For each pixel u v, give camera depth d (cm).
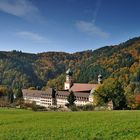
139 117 5169
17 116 6619
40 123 5134
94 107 11244
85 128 4109
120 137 3366
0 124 5375
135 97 12950
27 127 4672
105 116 5662
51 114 6794
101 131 3775
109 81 13200
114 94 12525
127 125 4128
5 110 8769
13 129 4531
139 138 3222
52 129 4256
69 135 3691
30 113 7519
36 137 3719
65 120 5359
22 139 3669
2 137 3847
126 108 12612
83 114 6438
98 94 12719
